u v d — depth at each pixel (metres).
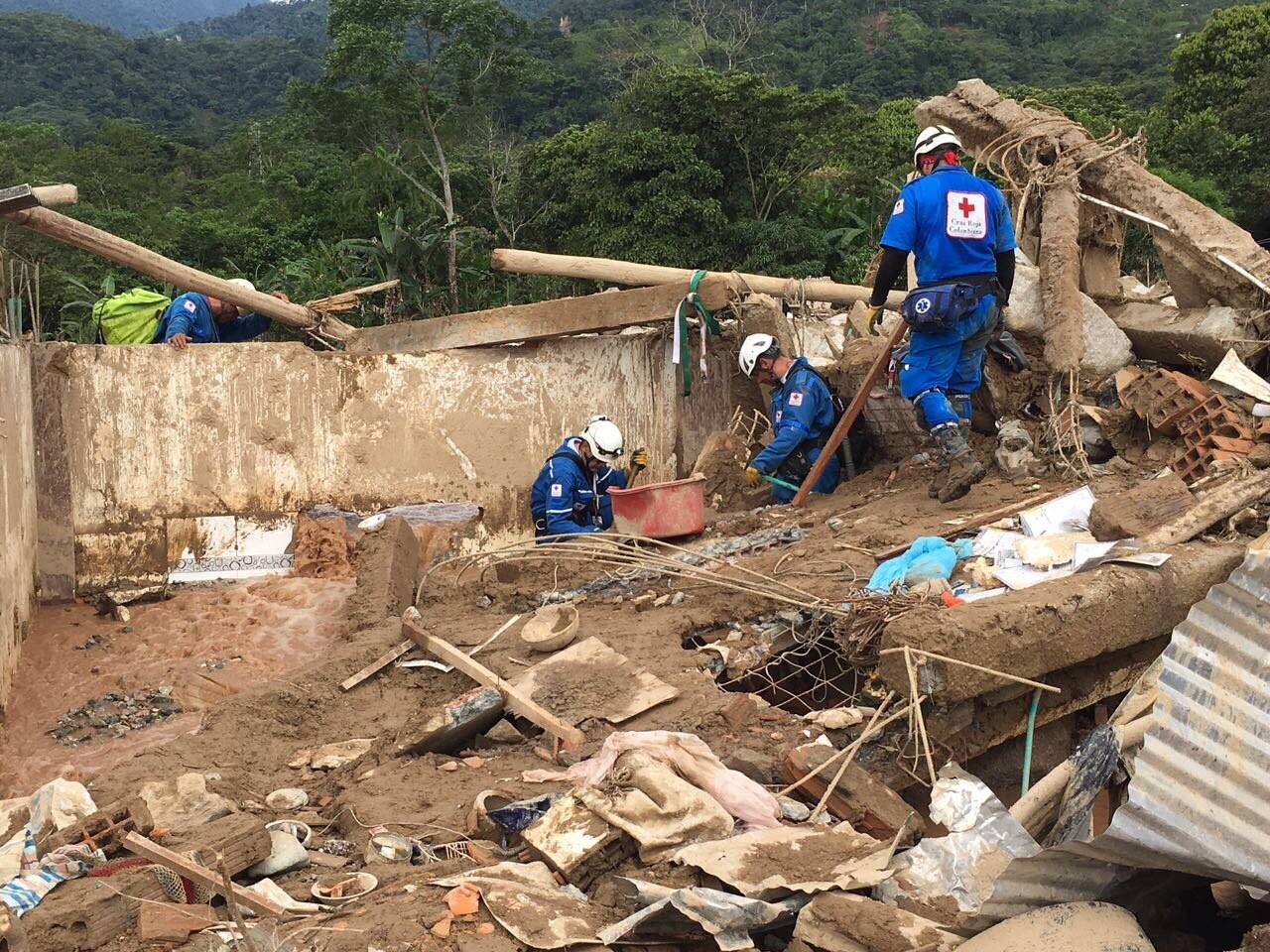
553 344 9.39
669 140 26.64
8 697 6.50
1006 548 5.48
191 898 3.36
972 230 6.16
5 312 8.01
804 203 28.03
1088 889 3.18
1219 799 3.22
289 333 17.80
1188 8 82.25
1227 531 5.36
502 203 28.77
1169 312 7.30
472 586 6.59
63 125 82.31
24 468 7.87
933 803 3.76
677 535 6.74
